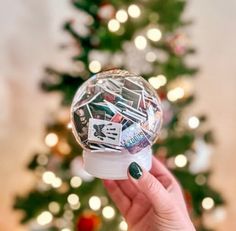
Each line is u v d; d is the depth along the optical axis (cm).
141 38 72
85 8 73
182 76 78
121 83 36
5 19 136
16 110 135
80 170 74
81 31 96
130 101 35
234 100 135
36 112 135
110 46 71
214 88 136
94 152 35
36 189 79
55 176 76
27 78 138
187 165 78
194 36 136
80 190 74
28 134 130
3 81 136
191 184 76
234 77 137
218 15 136
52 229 77
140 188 36
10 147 126
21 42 137
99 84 36
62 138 76
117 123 34
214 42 137
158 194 36
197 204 77
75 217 74
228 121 132
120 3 73
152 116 36
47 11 136
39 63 138
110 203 74
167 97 75
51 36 138
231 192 112
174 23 76
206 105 135
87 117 35
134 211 44
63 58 136
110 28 71
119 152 35
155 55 76
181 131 78
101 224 73
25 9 136
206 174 80
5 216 104
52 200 76
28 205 77
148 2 74
